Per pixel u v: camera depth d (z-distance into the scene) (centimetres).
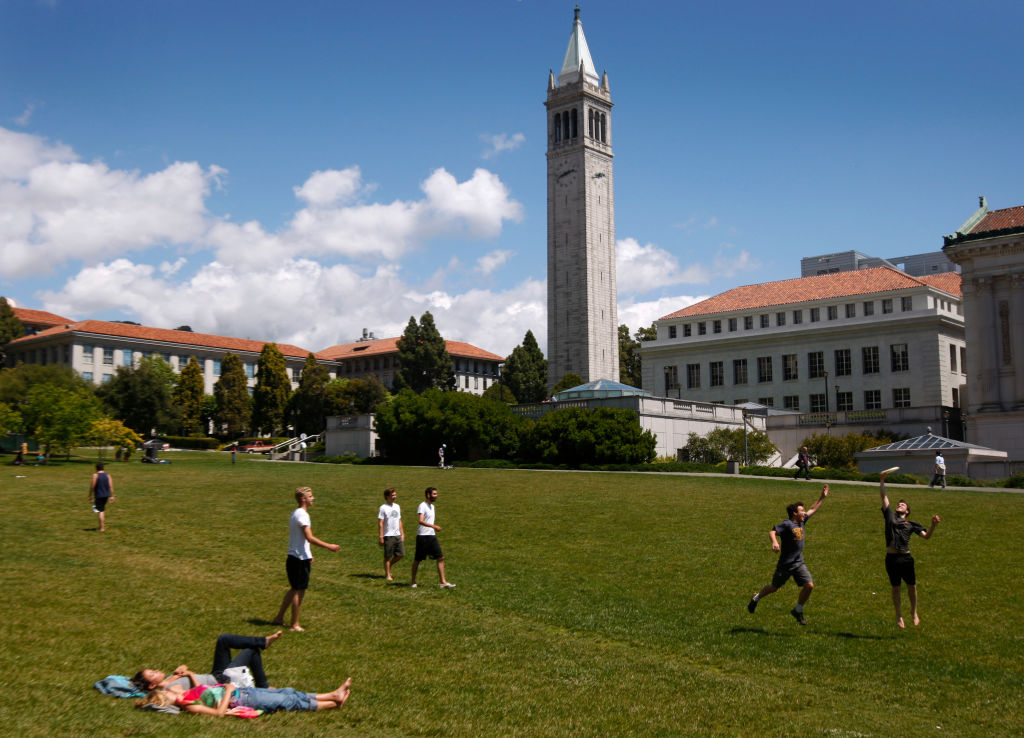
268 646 1532
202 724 1168
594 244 14562
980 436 8175
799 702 1422
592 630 1878
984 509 3794
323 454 9731
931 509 3809
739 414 8581
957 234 8512
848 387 10562
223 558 2647
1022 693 1490
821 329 10781
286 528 3309
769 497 4275
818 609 2067
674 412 7619
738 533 3167
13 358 14912
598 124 14900
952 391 10188
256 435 13375
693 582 2359
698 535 3127
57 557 2498
